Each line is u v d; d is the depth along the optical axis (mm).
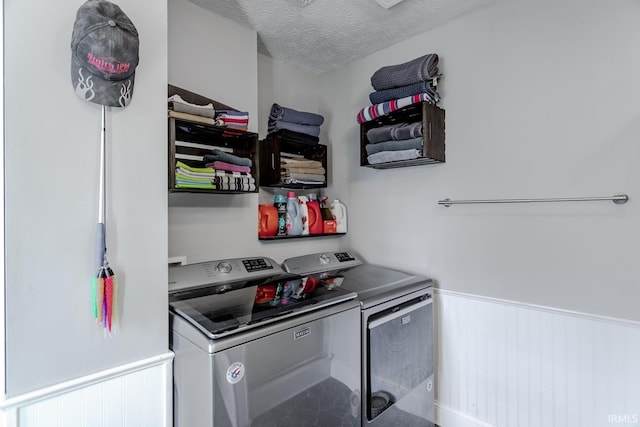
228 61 1903
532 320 1652
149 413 1149
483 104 1805
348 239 2496
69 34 964
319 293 1490
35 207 917
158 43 1158
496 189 1765
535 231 1644
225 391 1041
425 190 2051
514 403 1706
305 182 2258
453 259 1934
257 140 1799
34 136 912
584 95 1498
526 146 1664
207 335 1049
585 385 1502
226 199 1892
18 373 897
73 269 980
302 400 1237
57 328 955
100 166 1027
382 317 1594
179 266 1615
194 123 1544
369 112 2016
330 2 1732
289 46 2201
